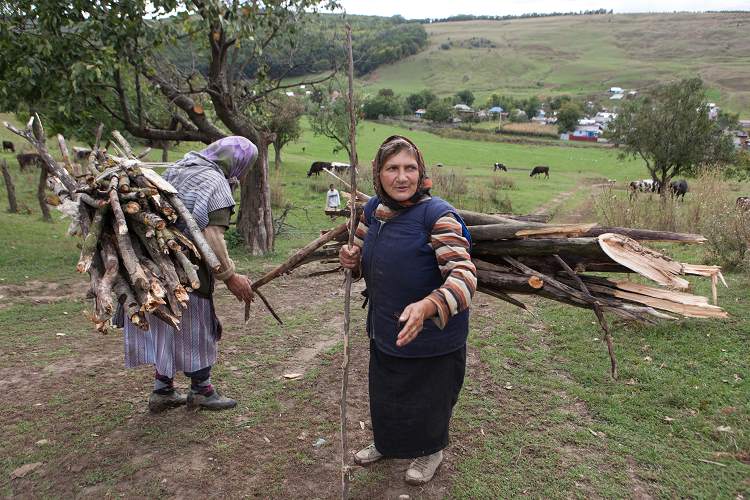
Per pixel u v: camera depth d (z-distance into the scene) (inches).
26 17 321.4
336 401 146.3
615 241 101.3
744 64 6348.4
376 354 104.1
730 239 284.5
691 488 108.8
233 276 122.1
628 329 191.3
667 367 161.9
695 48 7504.9
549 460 118.3
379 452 110.6
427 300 82.0
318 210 705.6
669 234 107.1
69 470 115.1
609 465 116.6
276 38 410.3
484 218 124.0
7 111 346.9
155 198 108.8
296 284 283.3
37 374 163.8
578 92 5846.5
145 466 116.4
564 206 826.8
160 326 122.6
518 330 198.7
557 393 150.0
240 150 130.0
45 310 236.7
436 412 102.2
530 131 3270.2
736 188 786.2
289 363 173.0
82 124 357.4
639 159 2187.5
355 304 243.4
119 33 329.7
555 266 115.3
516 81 6589.6
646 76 6171.3
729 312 201.3
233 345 188.7
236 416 137.5
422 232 92.4
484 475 113.7
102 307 99.9
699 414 136.1
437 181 890.7
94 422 133.8
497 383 156.2
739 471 113.3
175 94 378.0
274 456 120.7
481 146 2532.0
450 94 5851.4
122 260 110.4
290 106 1217.4
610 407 140.5
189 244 112.8
